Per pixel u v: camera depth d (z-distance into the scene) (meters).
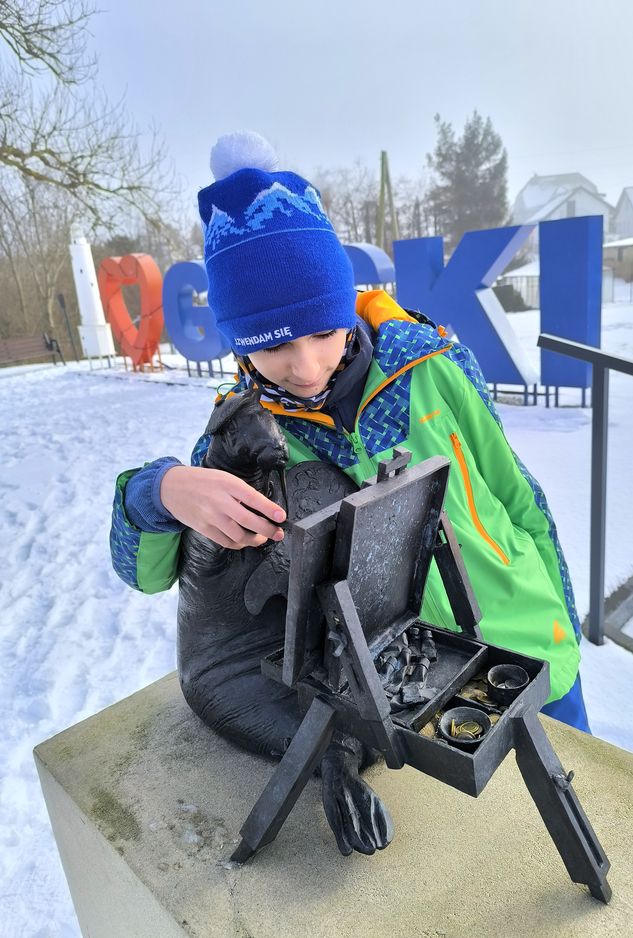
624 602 2.77
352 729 0.80
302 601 0.72
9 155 12.18
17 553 4.27
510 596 1.20
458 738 0.73
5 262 21.09
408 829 0.96
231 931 0.83
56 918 1.82
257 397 0.83
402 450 0.78
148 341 11.39
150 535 0.99
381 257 7.62
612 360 2.16
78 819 1.11
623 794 0.99
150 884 0.91
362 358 1.11
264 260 0.96
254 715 1.10
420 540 0.90
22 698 2.77
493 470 1.30
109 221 13.77
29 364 17.05
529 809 0.98
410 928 0.81
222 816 1.03
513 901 0.83
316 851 0.94
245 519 0.73
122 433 7.09
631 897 0.82
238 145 1.08
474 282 6.14
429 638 0.93
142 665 2.95
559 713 1.36
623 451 4.41
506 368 6.16
